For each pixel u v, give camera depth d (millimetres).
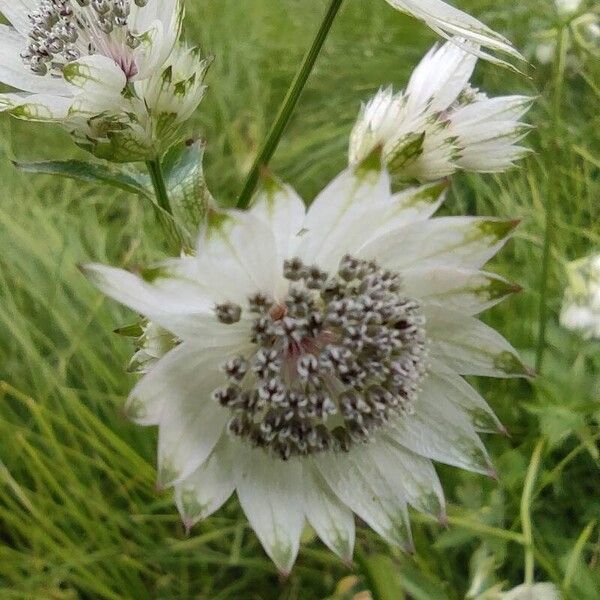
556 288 130
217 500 55
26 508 121
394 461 58
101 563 116
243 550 118
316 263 51
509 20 177
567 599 86
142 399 51
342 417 56
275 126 63
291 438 54
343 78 184
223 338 51
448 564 107
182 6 60
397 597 72
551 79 155
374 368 53
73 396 114
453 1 191
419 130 65
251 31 200
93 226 144
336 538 57
